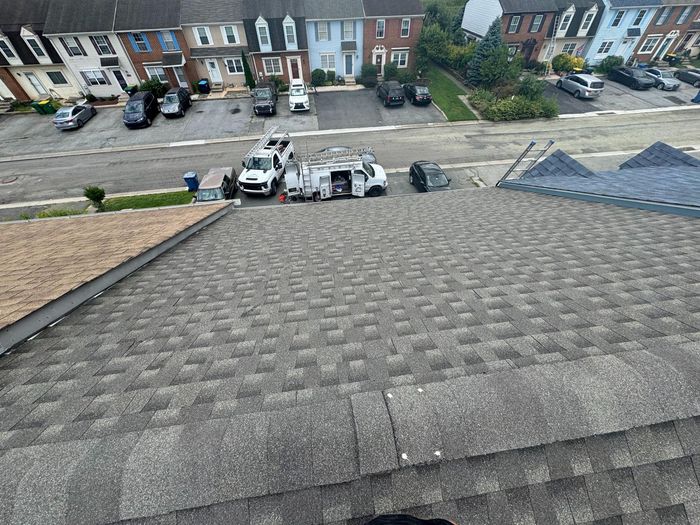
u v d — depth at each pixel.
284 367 2.68
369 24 26.64
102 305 4.60
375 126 22.64
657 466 1.75
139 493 1.62
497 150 19.91
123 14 24.69
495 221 7.56
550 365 2.03
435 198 11.23
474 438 1.76
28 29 24.09
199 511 1.63
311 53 27.59
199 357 3.01
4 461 1.73
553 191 9.34
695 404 1.82
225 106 25.25
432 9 37.88
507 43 29.88
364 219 9.10
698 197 6.41
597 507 1.70
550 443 1.78
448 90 26.97
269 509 1.66
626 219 6.33
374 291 4.32
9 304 4.06
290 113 24.22
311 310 3.90
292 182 14.87
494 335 2.81
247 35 25.48
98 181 17.86
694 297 3.26
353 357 2.72
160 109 24.89
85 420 2.20
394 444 1.75
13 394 2.70
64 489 1.61
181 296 4.79
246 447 1.73
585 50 31.38
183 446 1.73
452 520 1.68
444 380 2.10
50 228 8.73
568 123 22.70
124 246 6.55
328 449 1.74
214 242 7.84
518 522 1.68
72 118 22.17
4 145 21.12
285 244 7.32
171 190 17.03
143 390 2.53
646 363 1.97
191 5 25.41
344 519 1.67
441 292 4.05
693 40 31.84
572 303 3.36
